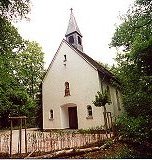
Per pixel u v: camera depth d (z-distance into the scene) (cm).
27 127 3238
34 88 3675
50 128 2333
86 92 2067
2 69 1989
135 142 1309
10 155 888
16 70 2594
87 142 1199
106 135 1362
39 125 2578
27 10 1422
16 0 1346
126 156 1100
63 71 2330
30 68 3550
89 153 1064
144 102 1339
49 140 1155
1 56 1967
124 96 1758
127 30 1589
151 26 1231
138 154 1166
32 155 920
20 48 3033
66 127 2275
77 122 2225
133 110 1513
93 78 2045
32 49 3522
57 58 2427
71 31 2597
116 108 2450
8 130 2750
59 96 2312
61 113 2267
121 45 1775
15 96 2903
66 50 2344
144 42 1147
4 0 1270
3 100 2684
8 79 2170
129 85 1538
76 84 2173
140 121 1292
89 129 1881
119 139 1340
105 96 1712
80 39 2647
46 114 2416
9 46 2270
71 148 1067
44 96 2483
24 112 3122
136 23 1375
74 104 2177
